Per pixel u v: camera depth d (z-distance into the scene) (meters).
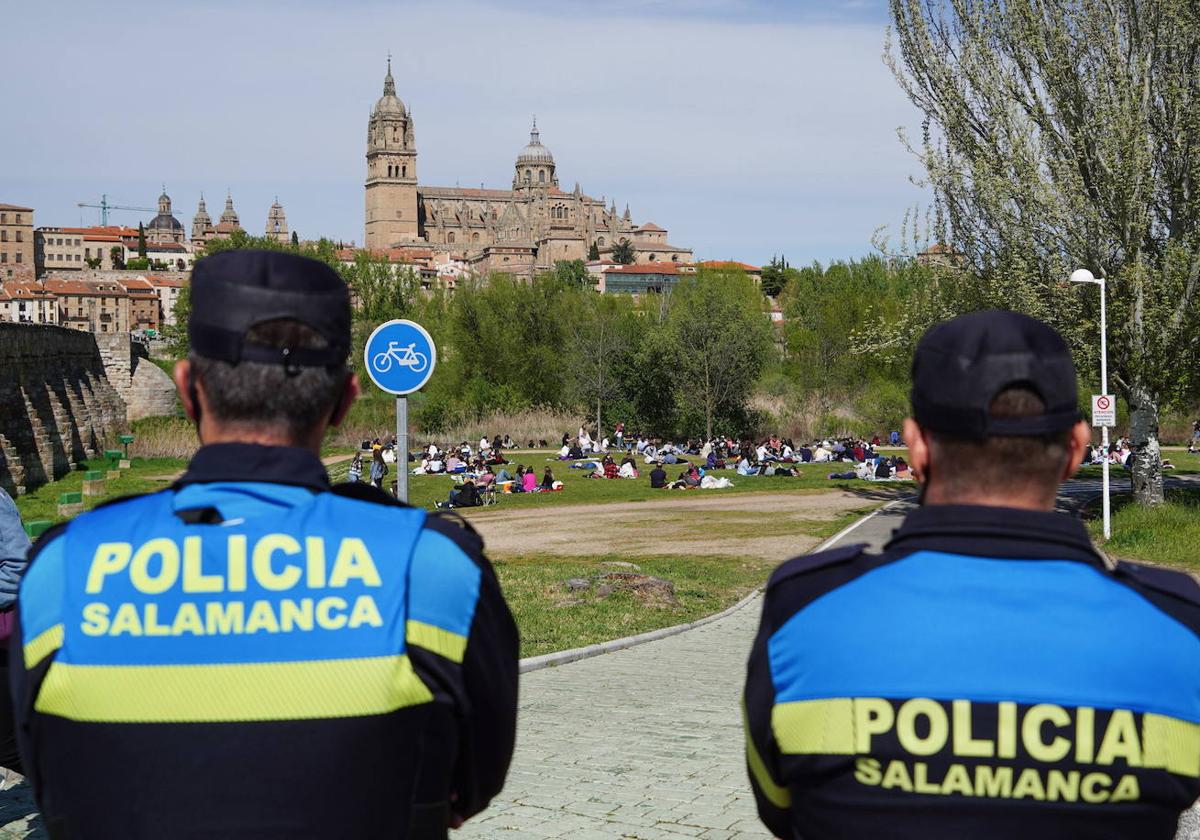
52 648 1.89
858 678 1.78
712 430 63.25
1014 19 28.80
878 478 43.25
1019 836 1.71
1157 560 21.89
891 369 64.94
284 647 1.86
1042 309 28.86
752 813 6.05
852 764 1.77
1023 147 28.84
